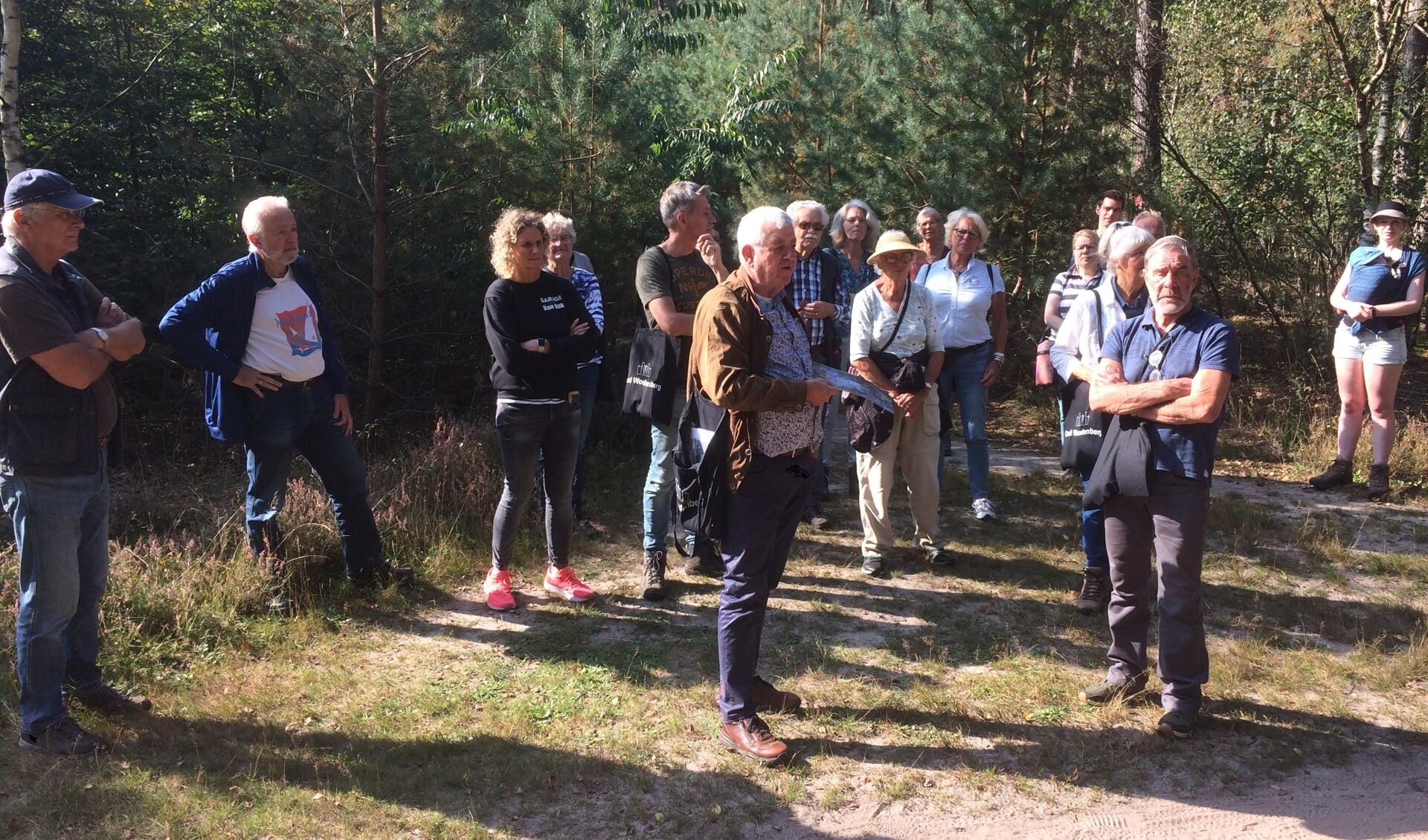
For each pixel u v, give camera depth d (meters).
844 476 7.18
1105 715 3.80
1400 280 6.46
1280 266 9.95
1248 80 10.98
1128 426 3.67
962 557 5.52
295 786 3.21
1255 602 4.93
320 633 4.36
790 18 10.27
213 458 7.19
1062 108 8.90
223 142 8.12
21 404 3.16
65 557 3.29
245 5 10.35
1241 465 7.46
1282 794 3.37
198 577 4.45
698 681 4.02
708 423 3.38
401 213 7.70
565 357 4.43
